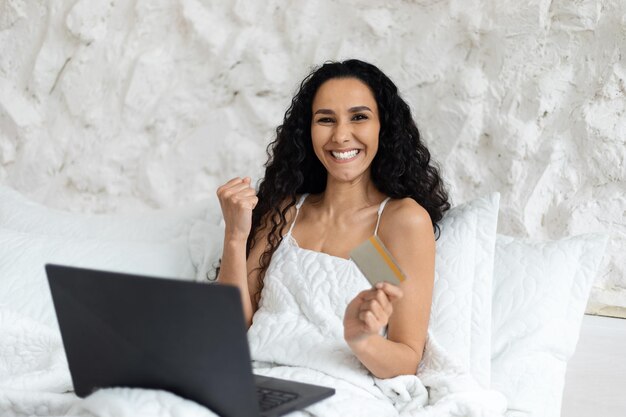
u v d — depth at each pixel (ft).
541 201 6.98
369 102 5.71
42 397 4.53
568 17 6.87
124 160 8.24
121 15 8.30
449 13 7.20
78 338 4.17
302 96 6.06
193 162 8.04
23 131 8.48
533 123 6.98
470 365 5.38
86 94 8.32
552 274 5.75
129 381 4.13
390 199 5.80
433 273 5.41
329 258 5.57
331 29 7.65
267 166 6.33
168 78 8.13
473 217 5.82
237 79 7.92
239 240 5.65
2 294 6.14
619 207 6.74
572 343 5.63
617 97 6.74
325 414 4.42
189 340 3.78
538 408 5.44
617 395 6.36
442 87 7.27
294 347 5.21
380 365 4.91
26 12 8.54
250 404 3.82
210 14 8.04
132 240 6.73
